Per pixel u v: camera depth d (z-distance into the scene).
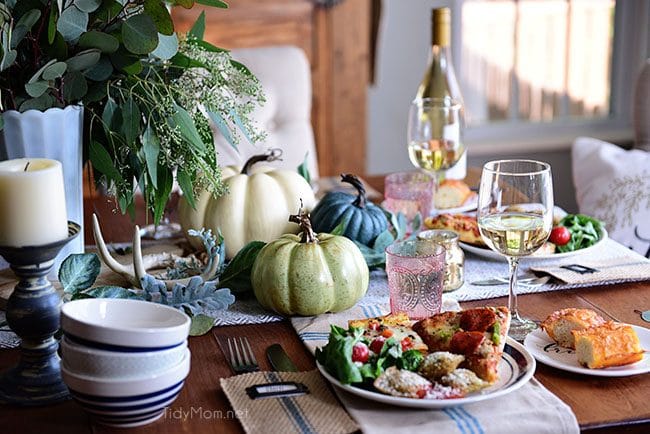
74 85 1.25
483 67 3.67
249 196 1.43
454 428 0.91
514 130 3.72
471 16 3.60
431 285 1.18
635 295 1.30
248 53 2.34
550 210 1.15
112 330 0.89
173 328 0.91
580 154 2.28
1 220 0.95
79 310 0.95
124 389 0.90
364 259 1.30
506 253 1.16
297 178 1.47
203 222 1.43
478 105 3.71
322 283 1.19
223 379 1.02
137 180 1.34
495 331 1.02
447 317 1.05
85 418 0.97
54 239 0.97
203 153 1.26
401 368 0.98
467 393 0.95
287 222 1.43
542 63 3.72
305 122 2.39
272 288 1.20
